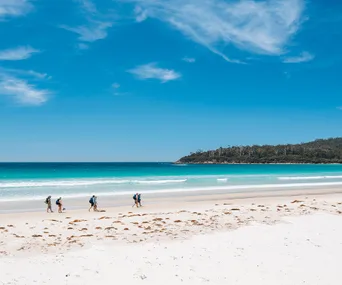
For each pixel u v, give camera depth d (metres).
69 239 13.07
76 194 31.61
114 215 19.91
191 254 11.09
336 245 12.12
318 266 9.96
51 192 33.38
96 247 11.92
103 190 35.62
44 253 11.23
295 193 33.78
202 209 21.55
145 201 27.11
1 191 34.06
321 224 15.63
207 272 9.45
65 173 75.12
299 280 8.88
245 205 23.17
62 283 8.64
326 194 32.94
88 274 9.29
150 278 9.00
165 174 72.25
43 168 112.25
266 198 28.97
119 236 13.50
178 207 23.33
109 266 9.94
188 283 8.65
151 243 12.43
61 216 19.66
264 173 79.00
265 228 14.80
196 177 58.28
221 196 30.66
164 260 10.48
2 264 10.09
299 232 14.05
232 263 10.20
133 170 96.62
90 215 20.05
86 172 80.94
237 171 91.75
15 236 13.57
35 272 9.43
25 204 25.41
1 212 21.69
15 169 100.69
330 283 8.72
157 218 17.27
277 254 11.07
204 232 14.12
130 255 10.98
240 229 14.61
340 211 19.55
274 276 9.15
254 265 10.02
